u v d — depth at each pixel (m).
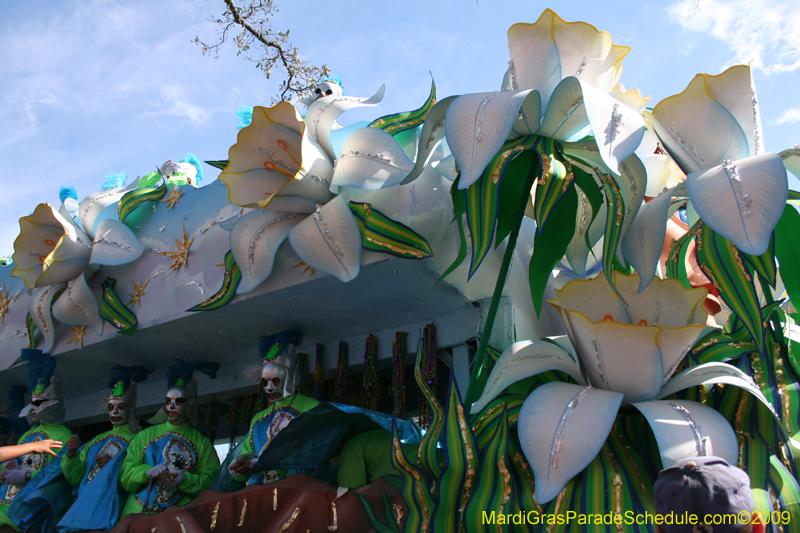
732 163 2.29
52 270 4.14
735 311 2.28
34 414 4.45
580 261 2.94
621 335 2.17
